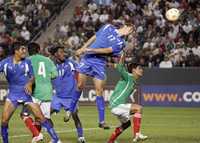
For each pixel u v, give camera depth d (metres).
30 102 37.25
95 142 43.47
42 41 98.94
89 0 102.38
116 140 44.41
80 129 42.56
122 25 40.59
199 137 47.66
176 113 73.38
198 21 92.56
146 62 86.00
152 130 53.50
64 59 43.16
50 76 40.44
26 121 39.25
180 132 51.72
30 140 43.78
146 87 82.50
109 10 97.81
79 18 97.44
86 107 81.31
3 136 37.06
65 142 43.12
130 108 40.34
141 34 91.50
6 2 104.31
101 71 40.44
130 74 39.94
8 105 36.75
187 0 96.69
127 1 98.25
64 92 42.88
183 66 84.38
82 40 91.94
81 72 40.78
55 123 59.47
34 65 40.19
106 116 69.31
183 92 81.81
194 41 89.56
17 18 100.12
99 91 40.31
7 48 92.06
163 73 82.00
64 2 105.75
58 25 96.81
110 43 39.88
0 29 97.75
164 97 82.25
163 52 87.00
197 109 79.75
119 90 40.06
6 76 36.69
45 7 102.94
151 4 97.38
